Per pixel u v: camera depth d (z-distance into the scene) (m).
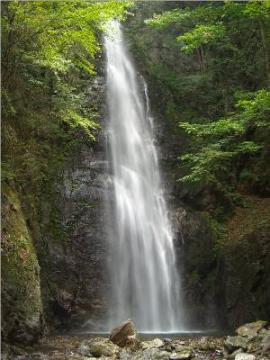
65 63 14.81
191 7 22.83
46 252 14.57
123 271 16.41
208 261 16.48
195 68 22.11
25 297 10.53
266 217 16.36
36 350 10.22
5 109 13.02
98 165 17.38
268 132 17.75
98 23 14.12
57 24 12.57
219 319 15.65
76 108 15.59
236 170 18.53
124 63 20.59
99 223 16.45
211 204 17.67
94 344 10.25
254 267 14.31
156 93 20.72
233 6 17.03
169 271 17.00
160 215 18.02
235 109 19.59
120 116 19.14
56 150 16.11
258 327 10.82
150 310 16.34
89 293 15.38
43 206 14.90
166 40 22.30
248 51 20.50
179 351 10.12
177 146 19.47
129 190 17.88
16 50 12.57
